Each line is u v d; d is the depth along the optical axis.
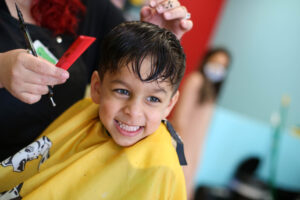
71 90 0.85
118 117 0.58
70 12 0.88
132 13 2.03
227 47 2.08
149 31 0.58
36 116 0.79
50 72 0.51
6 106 0.72
